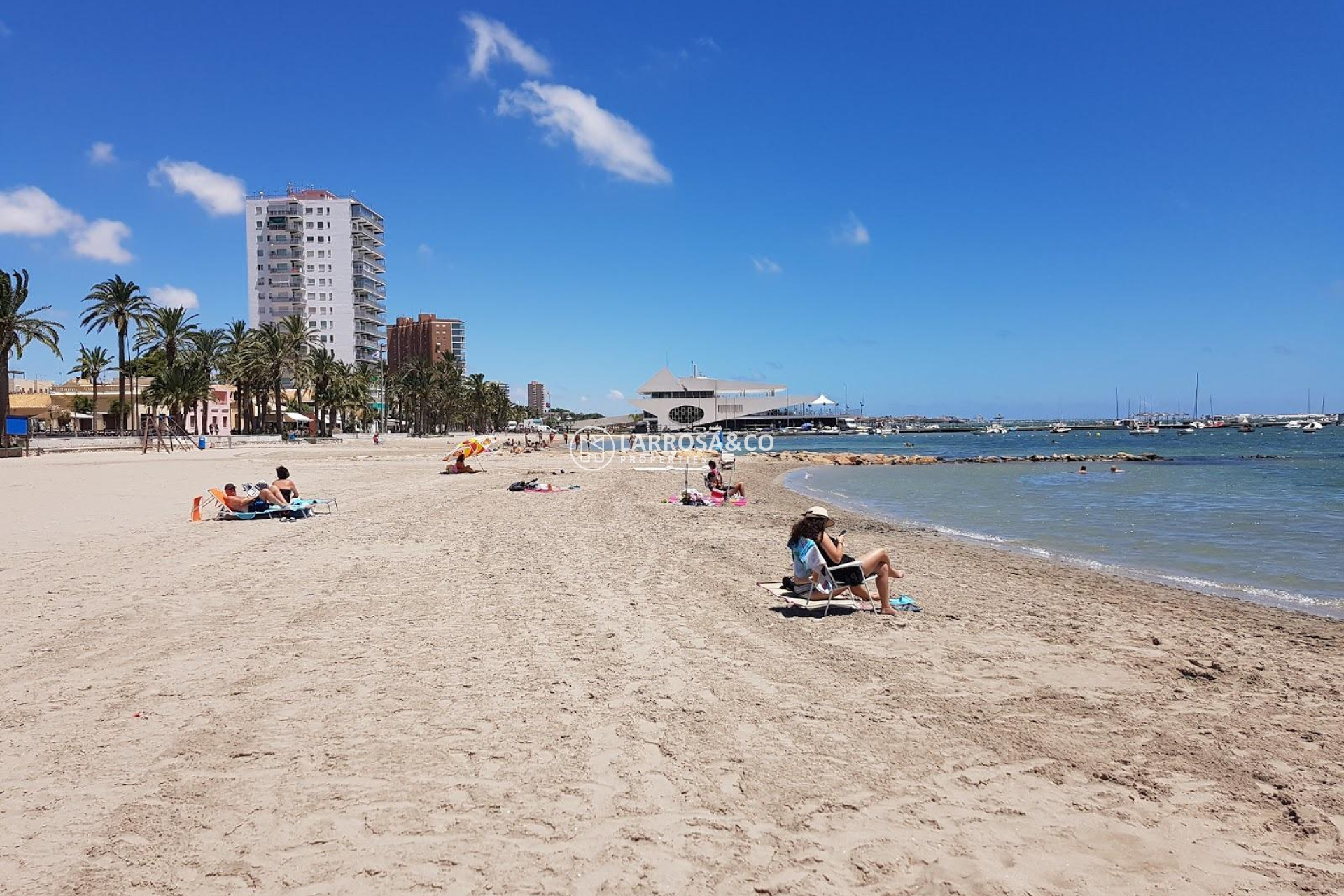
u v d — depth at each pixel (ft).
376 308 398.21
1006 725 15.64
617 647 20.77
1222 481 103.19
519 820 11.43
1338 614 27.25
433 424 417.90
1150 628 24.50
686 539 42.09
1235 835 11.46
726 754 13.91
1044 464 163.22
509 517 51.11
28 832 10.93
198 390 208.54
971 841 11.10
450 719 15.39
